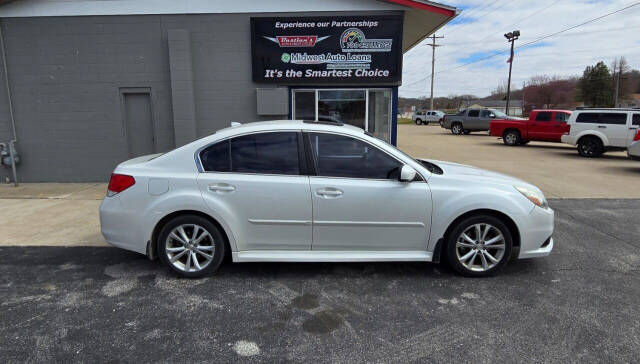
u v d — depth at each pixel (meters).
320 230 3.86
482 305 3.44
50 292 3.67
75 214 6.27
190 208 3.77
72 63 8.39
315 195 3.79
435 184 3.87
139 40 8.34
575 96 71.69
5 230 5.47
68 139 8.64
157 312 3.30
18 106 8.50
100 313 3.28
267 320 3.19
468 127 26.08
